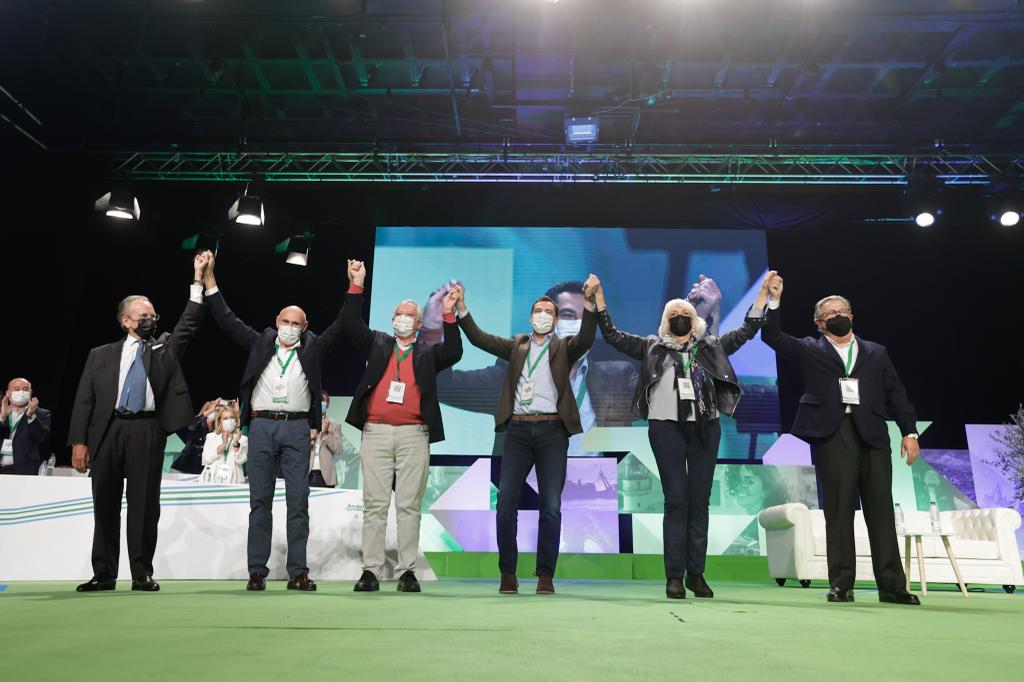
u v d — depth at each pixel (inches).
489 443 356.8
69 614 83.4
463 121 347.9
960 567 211.2
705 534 131.4
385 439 136.7
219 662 52.3
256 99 335.6
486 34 294.5
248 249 383.9
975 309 382.0
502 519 134.7
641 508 344.8
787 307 384.8
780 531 237.1
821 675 50.9
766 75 310.3
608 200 390.9
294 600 106.6
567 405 136.0
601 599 120.4
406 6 279.7
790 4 272.5
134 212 324.8
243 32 296.2
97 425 126.3
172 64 314.3
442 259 380.8
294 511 136.7
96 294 368.2
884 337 383.9
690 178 360.2
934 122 341.1
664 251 379.9
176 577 176.2
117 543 127.0
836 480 125.1
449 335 143.2
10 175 321.1
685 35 287.4
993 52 294.0
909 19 273.4
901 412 130.2
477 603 106.5
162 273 374.6
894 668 54.2
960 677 51.0
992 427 341.7
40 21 284.2
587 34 290.7
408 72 317.1
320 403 143.2
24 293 329.1
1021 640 71.7
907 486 339.0
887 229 389.1
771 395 359.9
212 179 352.8
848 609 107.0
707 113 339.0
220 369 376.5
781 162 350.6
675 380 131.6
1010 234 383.9
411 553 134.4
